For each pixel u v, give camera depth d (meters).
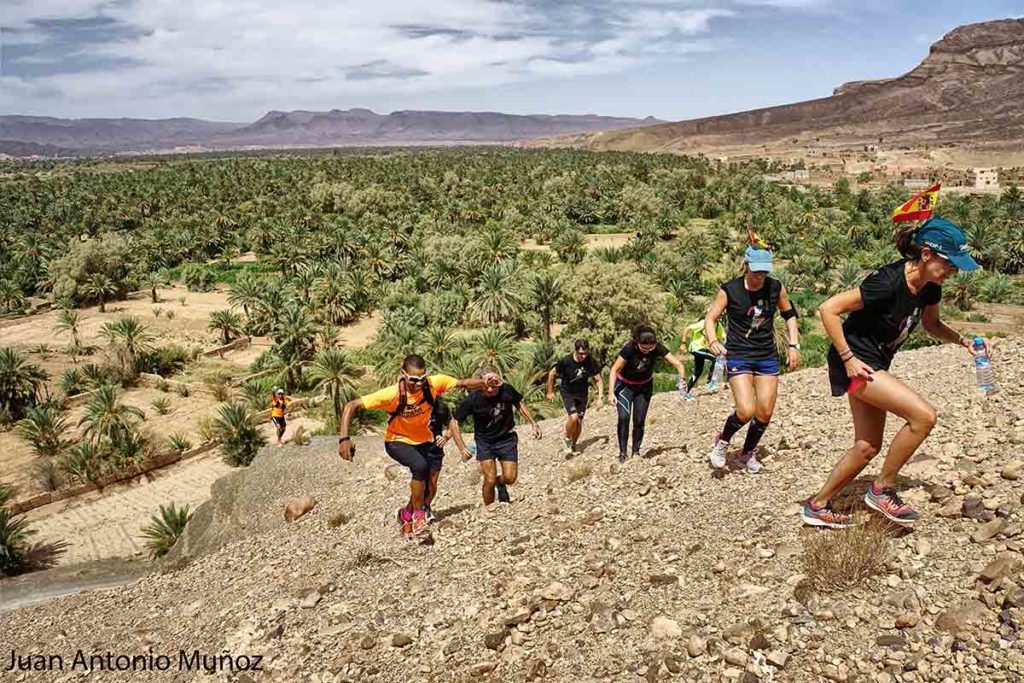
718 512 5.20
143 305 83.62
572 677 3.92
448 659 4.52
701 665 3.61
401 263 90.81
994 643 3.11
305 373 53.62
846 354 3.78
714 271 82.88
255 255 115.19
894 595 3.62
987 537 3.77
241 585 7.37
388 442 6.96
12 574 26.25
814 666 3.36
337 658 4.89
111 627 7.25
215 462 37.84
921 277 3.53
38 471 36.00
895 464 3.96
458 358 42.44
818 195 160.75
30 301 86.44
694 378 10.91
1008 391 6.14
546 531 6.06
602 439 9.55
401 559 6.50
